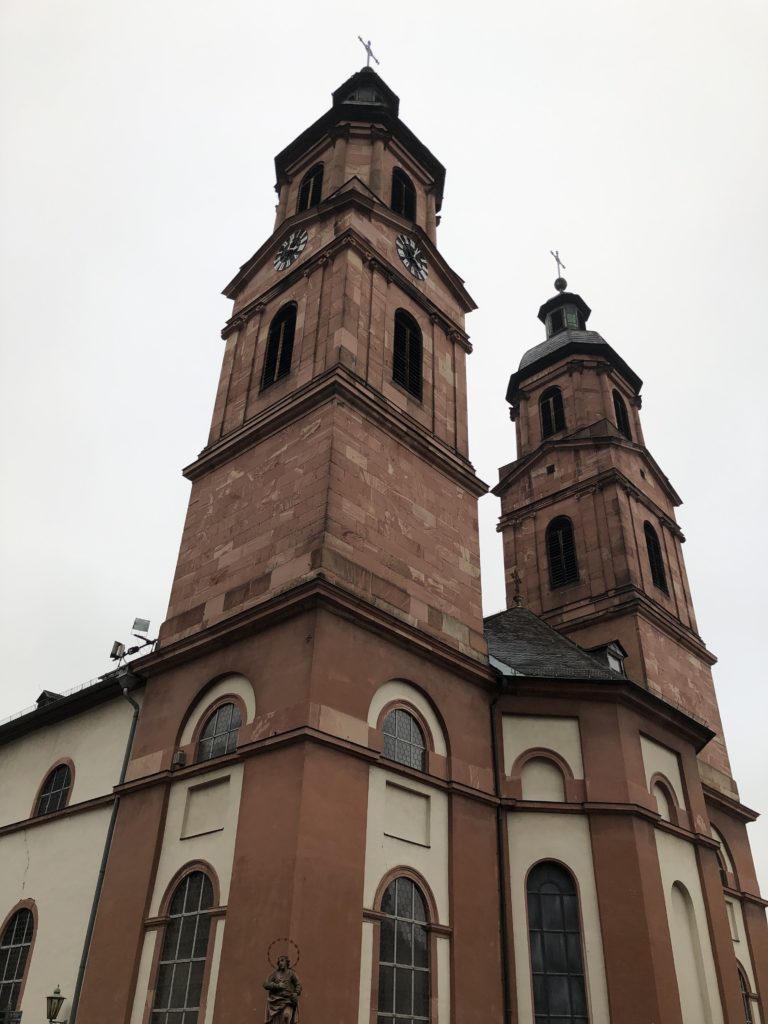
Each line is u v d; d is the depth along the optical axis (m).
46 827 26.30
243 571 23.56
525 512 41.41
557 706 24.67
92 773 25.77
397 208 34.28
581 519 39.09
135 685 25.00
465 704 23.56
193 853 19.83
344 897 17.67
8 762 30.34
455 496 27.25
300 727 18.62
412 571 24.02
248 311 31.48
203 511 26.56
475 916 20.69
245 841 18.41
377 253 29.62
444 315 31.66
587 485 39.56
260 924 17.06
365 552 22.84
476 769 22.84
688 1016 21.81
